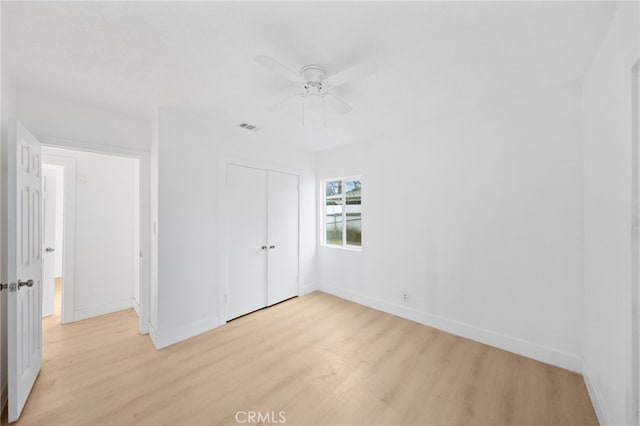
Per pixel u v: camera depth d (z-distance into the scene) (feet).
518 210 7.75
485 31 4.86
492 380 6.61
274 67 5.12
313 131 10.57
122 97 7.59
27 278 5.96
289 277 12.73
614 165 4.77
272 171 12.00
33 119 7.14
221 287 9.87
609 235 5.02
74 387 6.34
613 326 4.82
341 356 7.73
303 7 4.28
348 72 5.23
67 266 9.95
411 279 10.25
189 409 5.68
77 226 10.25
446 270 9.27
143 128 9.15
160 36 5.03
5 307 5.98
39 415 5.47
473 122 8.57
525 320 7.66
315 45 5.27
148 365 7.26
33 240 6.43
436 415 5.53
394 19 4.55
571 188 6.91
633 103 4.05
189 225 9.01
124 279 11.44
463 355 7.73
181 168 8.81
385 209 11.07
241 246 10.71
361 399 5.99
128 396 6.05
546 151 7.27
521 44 5.24
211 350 8.07
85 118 8.00
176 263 8.66
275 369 7.11
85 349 8.09
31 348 6.22
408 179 10.30
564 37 5.03
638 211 4.04
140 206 9.14
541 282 7.38
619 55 4.43
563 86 6.93
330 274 13.50
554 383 6.45
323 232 14.05
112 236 11.13
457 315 9.02
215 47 5.37
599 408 5.33
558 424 5.28
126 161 11.56
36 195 6.65
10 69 6.09
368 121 9.51
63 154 9.97
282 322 10.14
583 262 6.73
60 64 5.94
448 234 9.20
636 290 4.06
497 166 8.11
